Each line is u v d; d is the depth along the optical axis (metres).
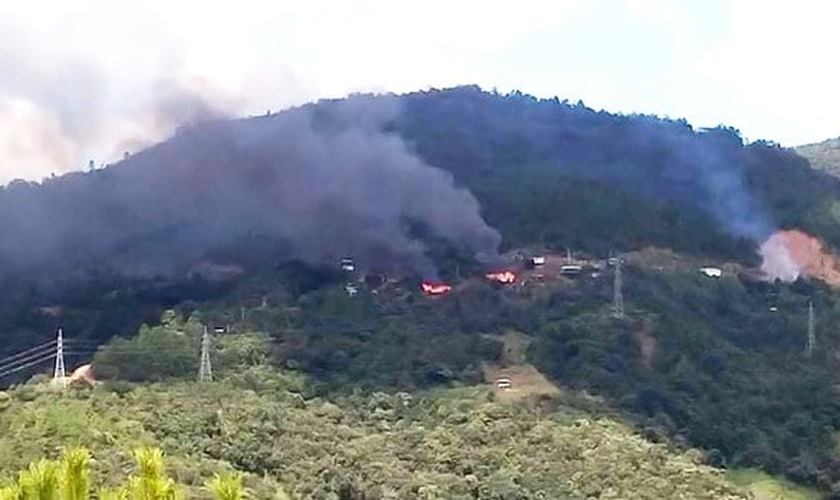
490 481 71.19
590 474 73.62
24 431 67.19
